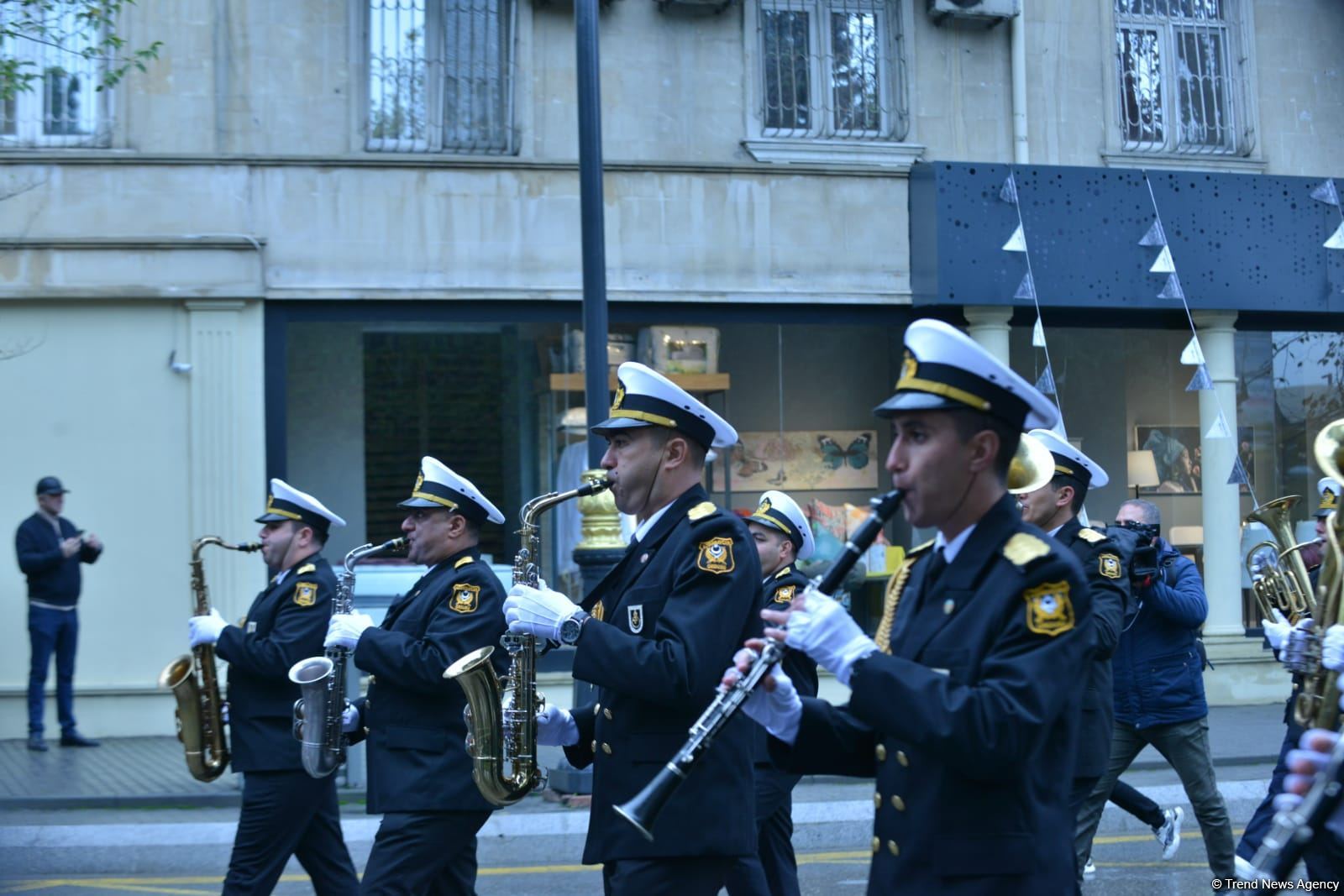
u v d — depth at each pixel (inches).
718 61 512.1
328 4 487.5
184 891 298.0
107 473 466.0
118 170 468.1
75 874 319.6
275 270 476.7
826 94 521.7
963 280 508.4
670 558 168.7
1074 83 539.2
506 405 493.7
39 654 434.9
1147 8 550.9
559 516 491.2
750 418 506.9
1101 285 522.0
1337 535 175.5
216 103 477.1
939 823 119.0
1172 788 384.5
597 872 319.6
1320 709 174.9
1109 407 540.7
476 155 492.1
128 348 469.4
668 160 505.7
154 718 460.8
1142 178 528.4
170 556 467.2
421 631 209.6
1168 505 544.1
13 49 465.7
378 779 205.9
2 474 462.3
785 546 262.7
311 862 237.0
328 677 217.6
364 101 490.3
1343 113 568.1
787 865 238.5
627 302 500.1
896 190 518.9
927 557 133.0
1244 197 539.2
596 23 366.6
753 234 507.5
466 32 498.0
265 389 475.2
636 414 175.3
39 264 462.3
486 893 299.1
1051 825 119.0
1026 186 516.7
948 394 120.9
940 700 113.2
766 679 128.9
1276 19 562.6
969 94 531.2
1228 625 540.4
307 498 244.4
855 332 519.5
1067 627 116.3
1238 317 552.7
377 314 485.4
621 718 167.0
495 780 191.6
